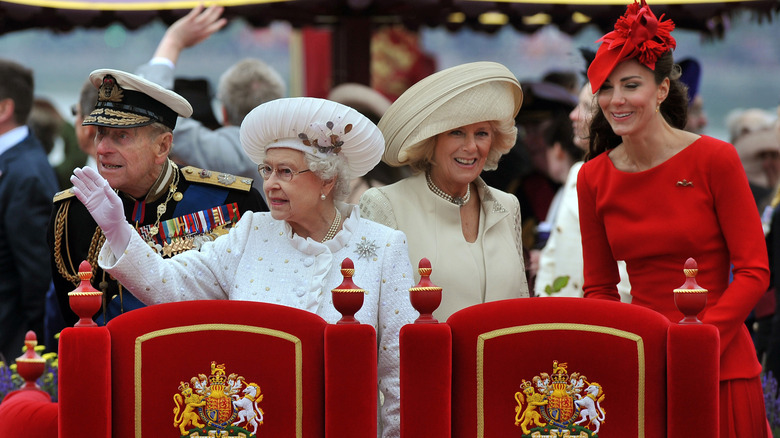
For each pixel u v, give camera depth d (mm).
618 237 13938
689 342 11164
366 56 26422
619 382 11359
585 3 22734
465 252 14953
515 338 11453
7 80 24156
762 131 29281
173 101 15062
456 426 11547
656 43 13328
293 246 13102
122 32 39688
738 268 13219
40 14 23141
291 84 38938
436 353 11312
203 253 13227
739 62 40000
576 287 19031
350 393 11305
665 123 13797
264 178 13016
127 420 11344
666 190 13617
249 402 11445
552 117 26703
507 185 25875
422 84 14859
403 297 12977
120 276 12523
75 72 40000
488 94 14625
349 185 13219
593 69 13609
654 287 13812
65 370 11109
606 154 14297
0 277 23062
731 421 13180
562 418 11406
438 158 14969
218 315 11477
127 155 14789
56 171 30672
